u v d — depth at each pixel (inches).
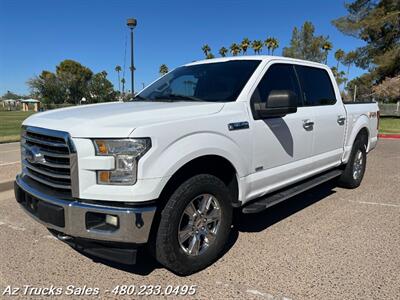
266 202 163.8
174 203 125.8
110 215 115.5
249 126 151.0
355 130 243.0
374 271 138.6
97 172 115.6
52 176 124.6
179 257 129.6
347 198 237.6
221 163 145.2
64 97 3041.3
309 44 2348.7
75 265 144.1
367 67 1341.0
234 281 131.8
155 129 118.1
